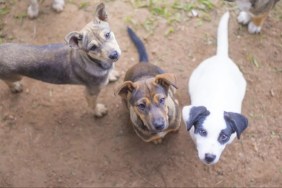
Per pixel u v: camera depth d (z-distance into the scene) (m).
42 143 1.61
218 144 1.29
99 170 1.56
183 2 1.83
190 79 1.57
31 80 1.71
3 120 1.65
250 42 1.74
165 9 1.81
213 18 1.79
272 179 1.52
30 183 1.55
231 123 1.30
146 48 1.74
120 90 1.36
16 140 1.62
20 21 1.82
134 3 1.83
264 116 1.61
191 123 1.31
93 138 1.61
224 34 1.54
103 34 1.37
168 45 1.75
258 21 1.70
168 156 1.56
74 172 1.56
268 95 1.65
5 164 1.58
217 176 1.53
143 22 1.79
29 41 1.78
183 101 1.64
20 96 1.68
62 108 1.66
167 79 1.34
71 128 1.63
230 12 1.80
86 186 1.54
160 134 1.49
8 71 1.49
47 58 1.46
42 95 1.68
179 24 1.79
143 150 1.58
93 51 1.38
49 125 1.63
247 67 1.70
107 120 1.63
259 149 1.56
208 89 1.44
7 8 1.85
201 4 1.82
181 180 1.53
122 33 1.77
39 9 1.84
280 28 1.77
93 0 1.85
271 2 1.59
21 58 1.46
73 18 1.82
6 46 1.48
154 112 1.33
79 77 1.48
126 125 1.62
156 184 1.53
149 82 1.35
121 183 1.54
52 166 1.57
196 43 1.75
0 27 1.82
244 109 1.63
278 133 1.59
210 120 1.30
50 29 1.80
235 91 1.46
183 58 1.72
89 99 1.56
